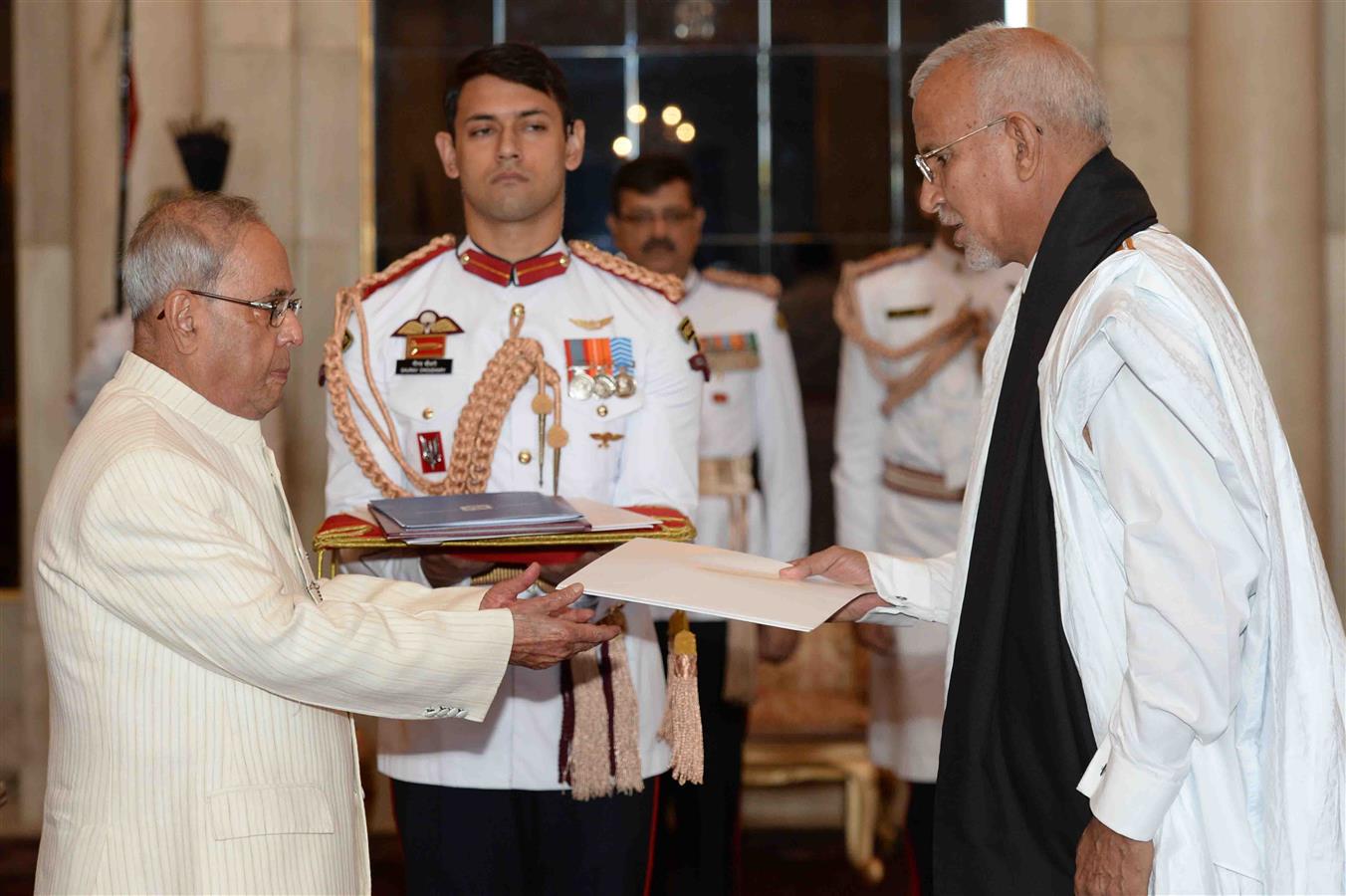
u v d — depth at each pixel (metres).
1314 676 1.88
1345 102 4.73
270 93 5.06
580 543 2.32
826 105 5.31
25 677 5.04
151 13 4.88
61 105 5.08
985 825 2.03
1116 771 1.79
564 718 2.53
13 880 4.14
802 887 4.31
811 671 4.95
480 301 2.67
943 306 4.09
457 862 2.60
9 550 5.39
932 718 3.78
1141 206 2.00
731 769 3.84
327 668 1.87
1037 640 1.96
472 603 2.15
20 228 5.07
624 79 5.30
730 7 5.29
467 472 2.57
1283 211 4.61
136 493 1.80
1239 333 1.93
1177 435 1.79
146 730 1.84
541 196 2.65
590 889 2.59
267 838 1.84
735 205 5.35
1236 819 1.83
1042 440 1.93
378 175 5.15
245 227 1.97
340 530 2.42
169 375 1.95
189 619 1.80
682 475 2.66
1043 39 2.07
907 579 2.37
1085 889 1.85
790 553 4.03
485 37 5.21
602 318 2.68
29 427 5.06
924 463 4.05
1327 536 4.70
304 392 5.05
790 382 4.08
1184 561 1.75
